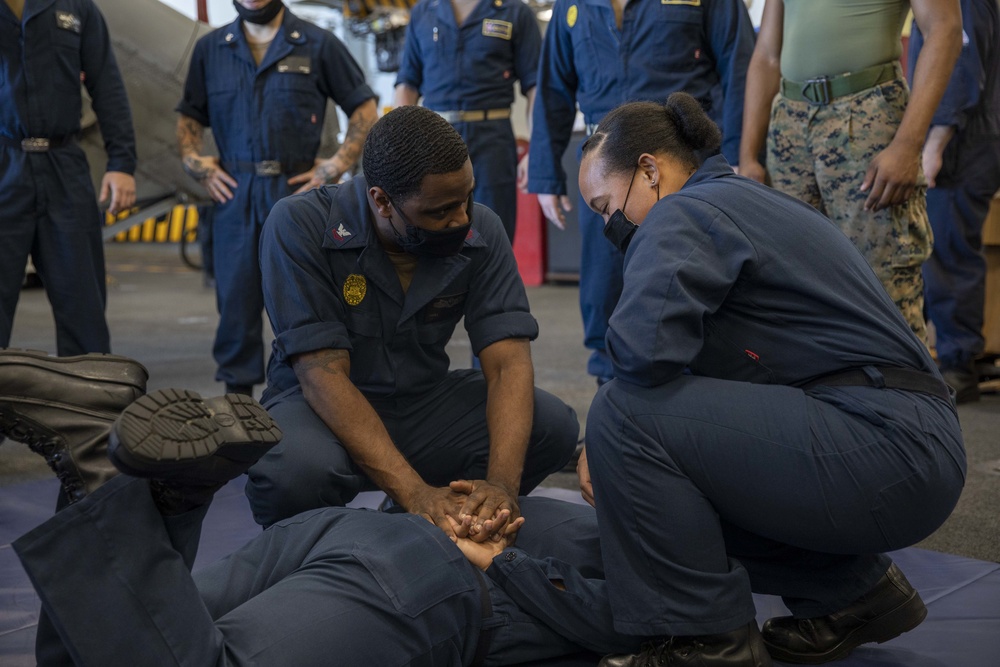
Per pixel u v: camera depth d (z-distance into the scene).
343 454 1.74
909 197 2.26
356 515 1.41
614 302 2.80
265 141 3.15
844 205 2.31
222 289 3.23
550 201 3.01
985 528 2.15
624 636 1.41
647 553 1.33
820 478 1.30
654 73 2.70
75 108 2.88
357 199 1.75
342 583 1.25
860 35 2.26
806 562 1.48
